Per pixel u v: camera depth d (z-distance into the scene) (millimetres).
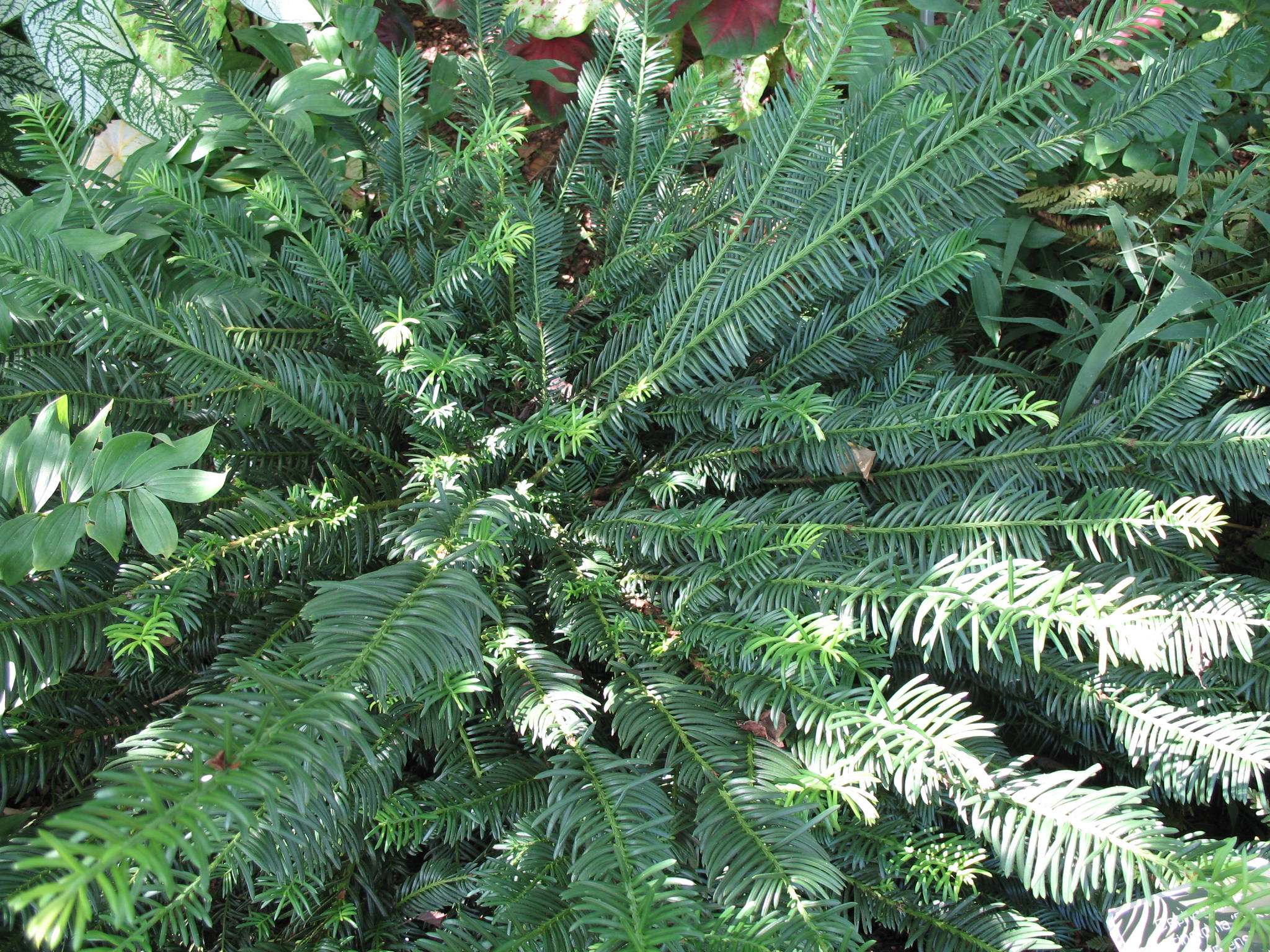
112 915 510
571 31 1012
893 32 1117
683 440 808
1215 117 1000
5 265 573
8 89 968
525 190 868
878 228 657
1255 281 900
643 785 589
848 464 742
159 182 686
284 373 702
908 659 738
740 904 563
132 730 691
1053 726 764
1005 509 643
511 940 554
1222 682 706
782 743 663
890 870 641
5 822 625
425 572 561
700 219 821
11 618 565
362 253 793
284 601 713
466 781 665
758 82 1081
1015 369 890
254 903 667
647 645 699
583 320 865
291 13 904
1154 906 539
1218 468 709
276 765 454
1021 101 608
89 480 573
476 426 766
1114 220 873
